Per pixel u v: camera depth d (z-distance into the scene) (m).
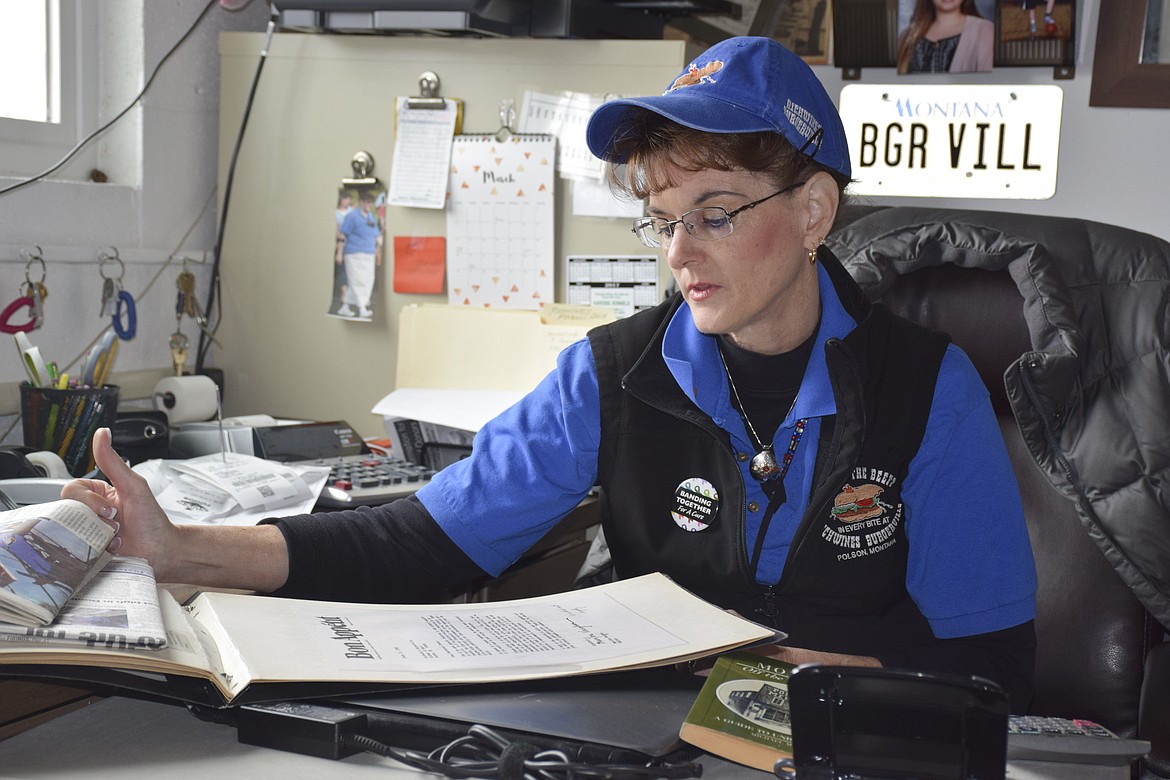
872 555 0.94
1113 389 1.16
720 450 0.96
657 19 1.88
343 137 1.68
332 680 0.67
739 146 0.87
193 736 0.67
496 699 0.69
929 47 1.96
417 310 1.61
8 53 1.58
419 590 0.98
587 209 1.57
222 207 1.75
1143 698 1.03
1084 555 1.17
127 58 1.68
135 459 1.38
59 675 0.63
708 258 0.89
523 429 1.03
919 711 0.58
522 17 1.61
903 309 1.26
